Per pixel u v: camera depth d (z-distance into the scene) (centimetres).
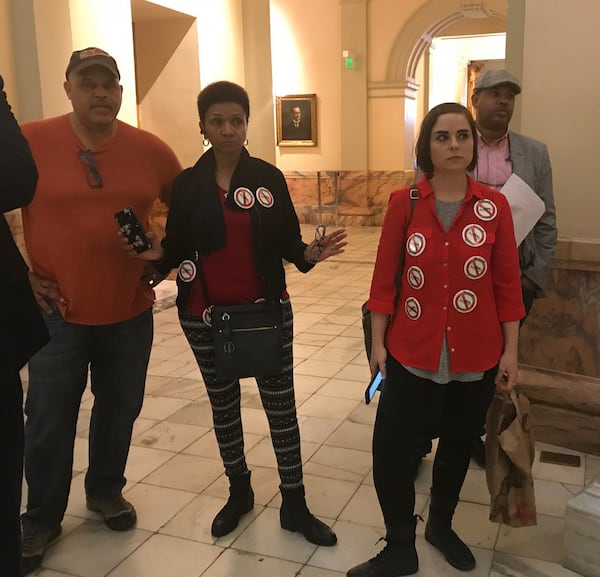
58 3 526
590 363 352
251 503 276
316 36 1213
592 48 332
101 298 242
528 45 344
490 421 231
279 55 1245
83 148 237
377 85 1184
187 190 237
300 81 1242
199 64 750
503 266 215
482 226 209
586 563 231
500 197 213
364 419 372
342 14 1177
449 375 214
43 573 241
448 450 235
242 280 240
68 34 537
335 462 321
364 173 1218
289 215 249
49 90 519
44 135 236
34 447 246
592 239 344
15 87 512
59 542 260
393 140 1198
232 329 237
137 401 268
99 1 577
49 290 237
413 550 230
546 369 345
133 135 248
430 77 1495
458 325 212
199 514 278
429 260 209
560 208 350
